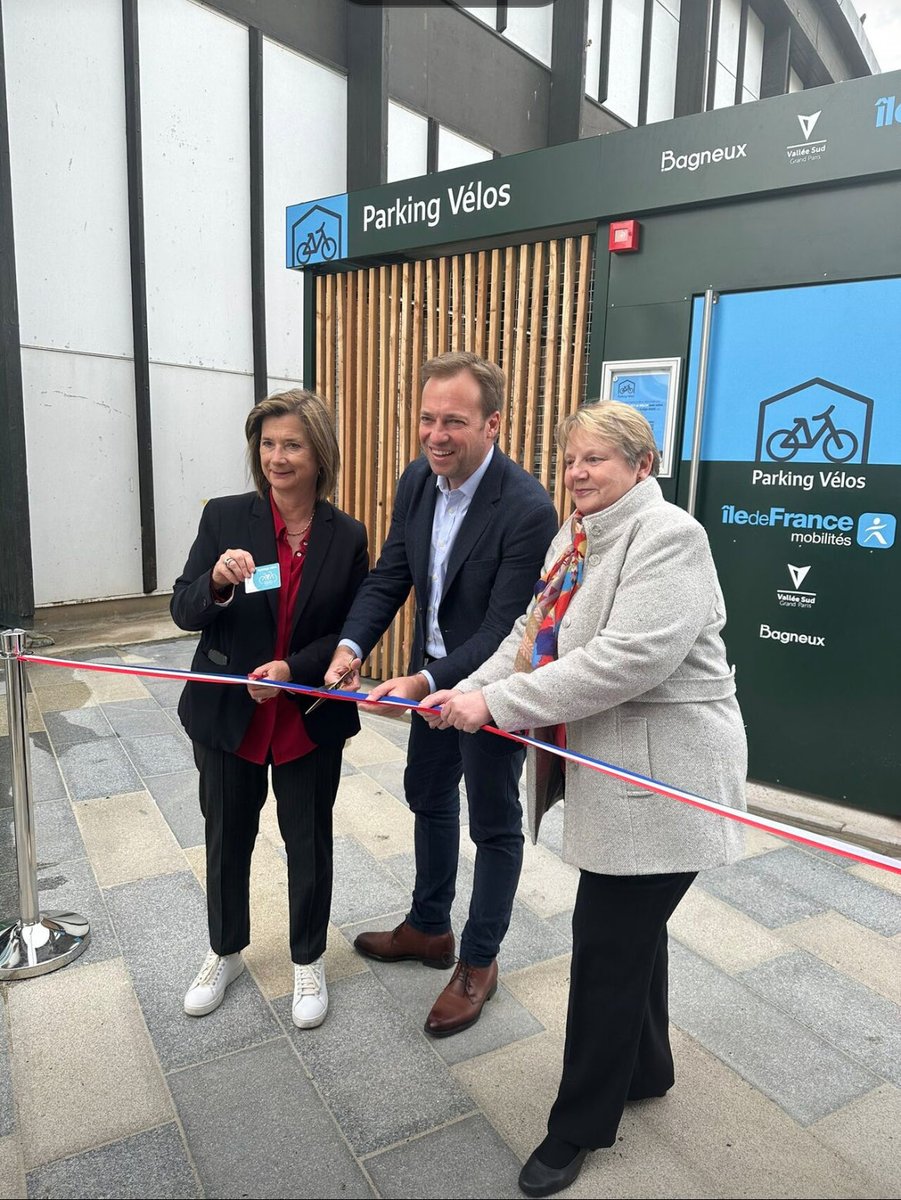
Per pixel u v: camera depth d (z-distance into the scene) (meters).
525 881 2.87
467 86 8.05
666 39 10.39
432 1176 1.68
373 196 4.42
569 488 1.63
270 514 2.04
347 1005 2.21
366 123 7.18
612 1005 1.59
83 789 3.58
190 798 3.50
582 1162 1.69
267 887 2.80
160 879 2.85
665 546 1.49
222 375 6.82
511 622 1.98
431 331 4.59
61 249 5.68
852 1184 1.68
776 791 3.54
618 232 3.57
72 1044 2.04
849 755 3.35
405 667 4.91
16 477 5.61
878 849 3.12
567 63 8.94
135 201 5.97
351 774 3.82
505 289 4.23
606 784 1.55
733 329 3.42
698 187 3.34
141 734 4.25
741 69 11.48
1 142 5.21
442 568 2.13
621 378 3.72
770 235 3.28
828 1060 2.04
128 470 6.30
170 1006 2.19
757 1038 2.12
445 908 2.36
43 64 5.41
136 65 5.81
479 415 1.95
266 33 6.56
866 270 3.09
